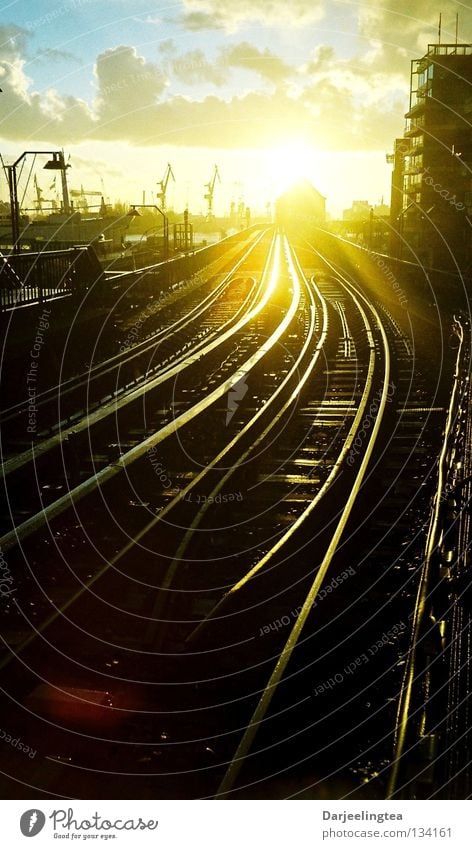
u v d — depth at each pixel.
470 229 43.88
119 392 13.87
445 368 16.86
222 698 5.39
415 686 4.86
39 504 8.94
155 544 7.54
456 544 6.41
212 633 6.06
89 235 46.91
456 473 7.77
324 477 9.77
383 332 19.61
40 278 15.84
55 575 6.94
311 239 75.31
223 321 24.31
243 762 4.63
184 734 5.04
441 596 5.62
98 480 8.22
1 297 14.17
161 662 5.73
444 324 21.59
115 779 4.67
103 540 7.65
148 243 52.41
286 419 12.05
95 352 18.48
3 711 5.11
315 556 7.41
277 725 5.06
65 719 5.09
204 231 98.94
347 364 17.28
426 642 5.29
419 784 4.33
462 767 4.16
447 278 29.70
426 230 45.78
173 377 14.15
